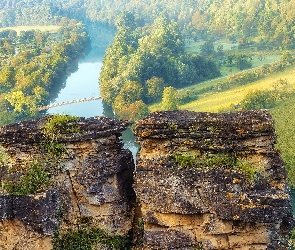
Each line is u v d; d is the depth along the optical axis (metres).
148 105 83.44
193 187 16.70
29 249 17.62
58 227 17.94
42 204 17.39
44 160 18.27
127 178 19.09
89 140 18.30
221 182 16.55
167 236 16.97
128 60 94.38
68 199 18.33
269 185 16.81
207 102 77.19
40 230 17.52
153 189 17.00
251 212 16.09
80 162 18.34
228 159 16.94
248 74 85.75
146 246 17.34
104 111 83.31
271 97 69.31
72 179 18.34
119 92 82.94
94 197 18.39
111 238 18.50
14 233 17.59
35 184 17.73
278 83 77.38
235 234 16.59
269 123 16.81
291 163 49.34
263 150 16.95
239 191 16.39
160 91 84.50
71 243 18.11
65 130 18.33
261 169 16.97
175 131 17.33
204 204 16.59
